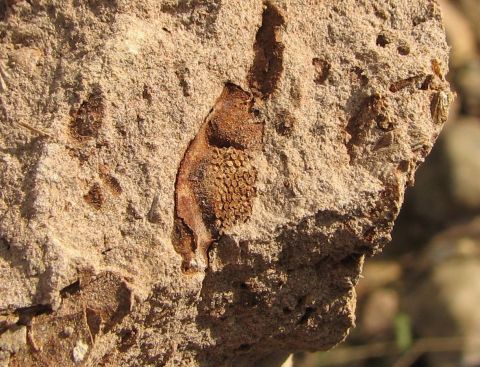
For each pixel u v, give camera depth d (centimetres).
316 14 9
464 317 22
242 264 9
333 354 21
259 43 9
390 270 24
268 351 10
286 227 9
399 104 9
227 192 9
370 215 9
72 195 8
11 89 9
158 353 9
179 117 9
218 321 9
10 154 8
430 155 24
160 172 9
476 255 24
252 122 9
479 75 26
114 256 8
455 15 27
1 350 8
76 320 8
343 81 9
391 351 22
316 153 9
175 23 9
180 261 9
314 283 9
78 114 8
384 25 10
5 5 9
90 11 9
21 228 8
